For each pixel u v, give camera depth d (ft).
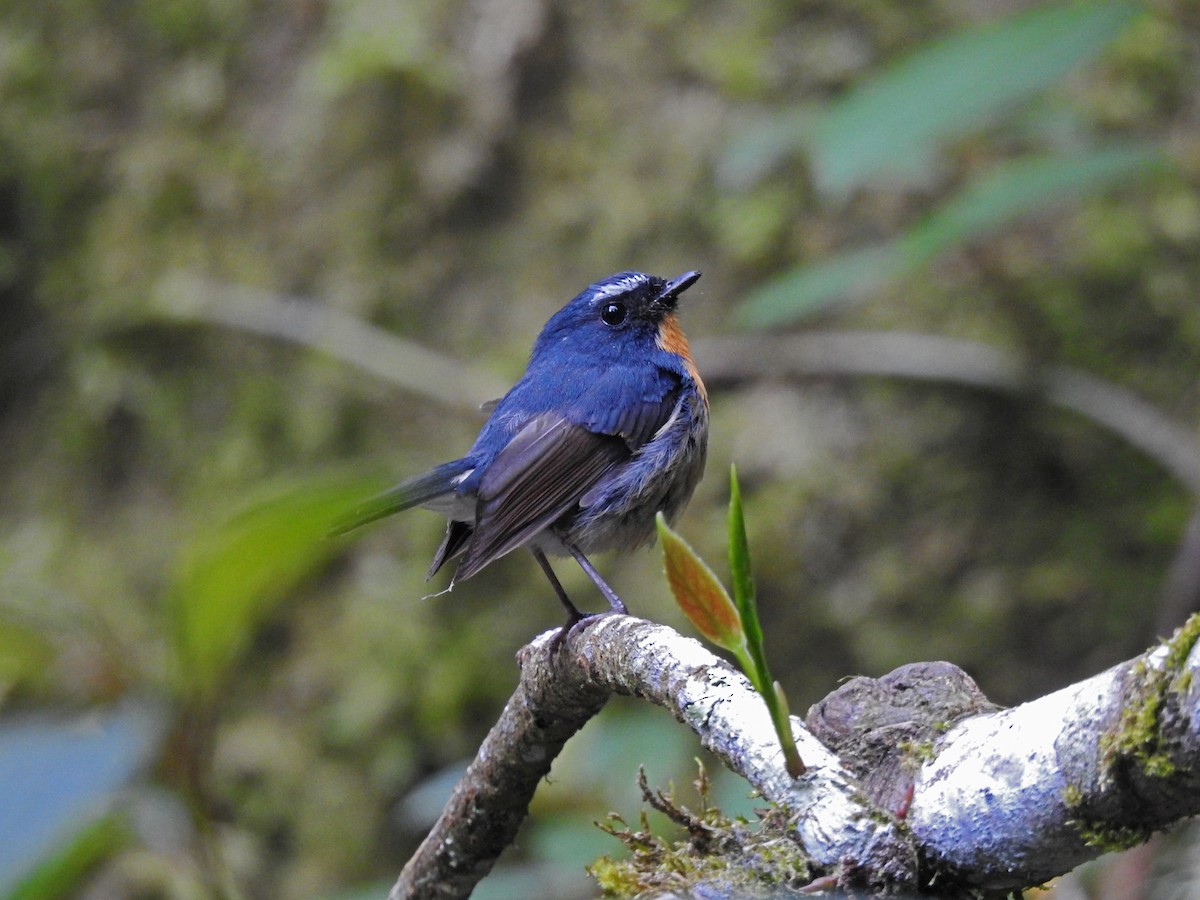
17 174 42.11
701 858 11.91
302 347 39.75
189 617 9.75
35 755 8.57
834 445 36.11
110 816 9.58
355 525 21.12
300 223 39.73
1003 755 10.73
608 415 24.82
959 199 25.29
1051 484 35.81
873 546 35.76
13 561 40.11
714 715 12.10
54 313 41.83
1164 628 27.76
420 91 38.96
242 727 37.01
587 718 15.96
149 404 40.47
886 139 22.02
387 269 39.01
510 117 38.91
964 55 22.43
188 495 39.86
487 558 22.97
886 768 11.70
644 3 38.50
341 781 36.60
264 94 40.60
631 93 38.47
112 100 41.86
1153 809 9.90
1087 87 36.91
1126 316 36.04
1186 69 37.19
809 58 37.63
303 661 37.47
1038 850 10.57
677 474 25.29
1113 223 36.45
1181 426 35.22
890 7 37.76
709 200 37.58
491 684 36.68
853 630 35.37
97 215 41.65
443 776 22.26
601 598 36.29
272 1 40.63
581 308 26.78
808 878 10.69
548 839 20.56
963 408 36.19
